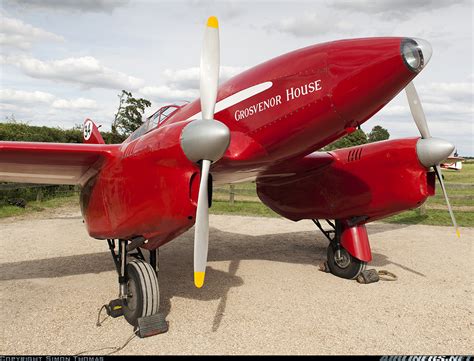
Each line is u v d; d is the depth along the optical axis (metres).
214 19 3.79
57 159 4.52
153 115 5.77
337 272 6.04
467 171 32.31
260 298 4.98
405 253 7.59
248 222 11.87
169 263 6.86
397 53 3.85
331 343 3.69
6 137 14.80
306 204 6.36
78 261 7.02
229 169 4.88
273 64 4.57
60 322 4.19
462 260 7.02
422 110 5.25
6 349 3.56
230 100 4.71
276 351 3.53
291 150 4.71
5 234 9.59
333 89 4.10
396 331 3.97
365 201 5.70
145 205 3.77
